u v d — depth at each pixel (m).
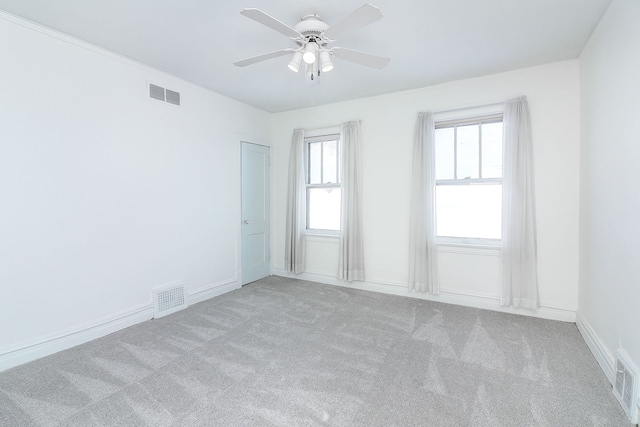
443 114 3.57
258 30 2.41
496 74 3.28
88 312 2.67
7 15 2.18
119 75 2.86
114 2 2.05
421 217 3.65
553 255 3.07
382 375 2.13
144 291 3.11
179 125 3.42
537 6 2.08
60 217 2.49
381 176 3.98
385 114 3.94
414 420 1.69
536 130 3.11
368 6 1.63
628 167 1.82
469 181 3.52
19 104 2.25
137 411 1.75
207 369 2.20
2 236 2.19
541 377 2.09
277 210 4.89
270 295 3.91
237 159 4.21
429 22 2.28
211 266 3.85
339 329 2.89
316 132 4.46
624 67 1.88
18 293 2.27
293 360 2.33
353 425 1.65
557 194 3.04
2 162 2.18
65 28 2.39
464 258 3.52
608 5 2.07
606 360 2.09
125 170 2.93
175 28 2.39
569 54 2.83
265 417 1.71
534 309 3.14
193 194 3.61
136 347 2.53
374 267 4.07
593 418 1.69
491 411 1.75
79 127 2.59
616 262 1.99
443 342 2.62
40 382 2.04
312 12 2.14
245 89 3.76
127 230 2.96
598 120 2.36
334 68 3.12
